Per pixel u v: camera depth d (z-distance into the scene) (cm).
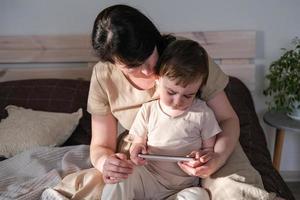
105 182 95
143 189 97
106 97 108
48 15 191
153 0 188
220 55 190
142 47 84
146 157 93
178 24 191
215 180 94
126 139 106
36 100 170
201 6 188
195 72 90
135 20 84
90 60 194
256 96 200
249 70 191
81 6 190
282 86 170
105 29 85
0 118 162
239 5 187
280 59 174
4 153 142
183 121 98
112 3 189
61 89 174
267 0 186
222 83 103
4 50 193
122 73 102
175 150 98
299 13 187
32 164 128
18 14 191
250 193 86
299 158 207
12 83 182
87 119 164
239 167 96
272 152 207
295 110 172
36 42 192
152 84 101
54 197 100
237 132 102
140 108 105
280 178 120
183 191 93
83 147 136
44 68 198
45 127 149
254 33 185
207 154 93
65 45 192
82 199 98
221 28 191
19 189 110
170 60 91
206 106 100
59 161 132
